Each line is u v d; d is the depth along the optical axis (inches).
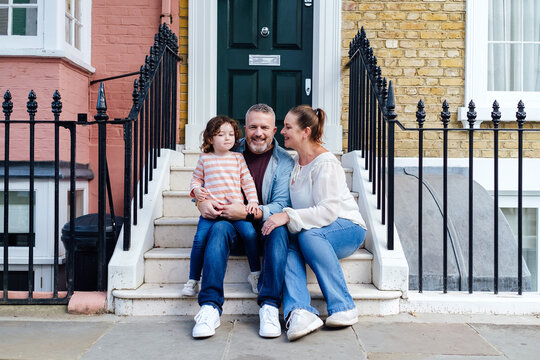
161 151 141.8
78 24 164.4
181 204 128.2
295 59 178.1
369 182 128.7
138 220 114.5
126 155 106.0
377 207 119.1
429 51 170.2
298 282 93.7
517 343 86.0
